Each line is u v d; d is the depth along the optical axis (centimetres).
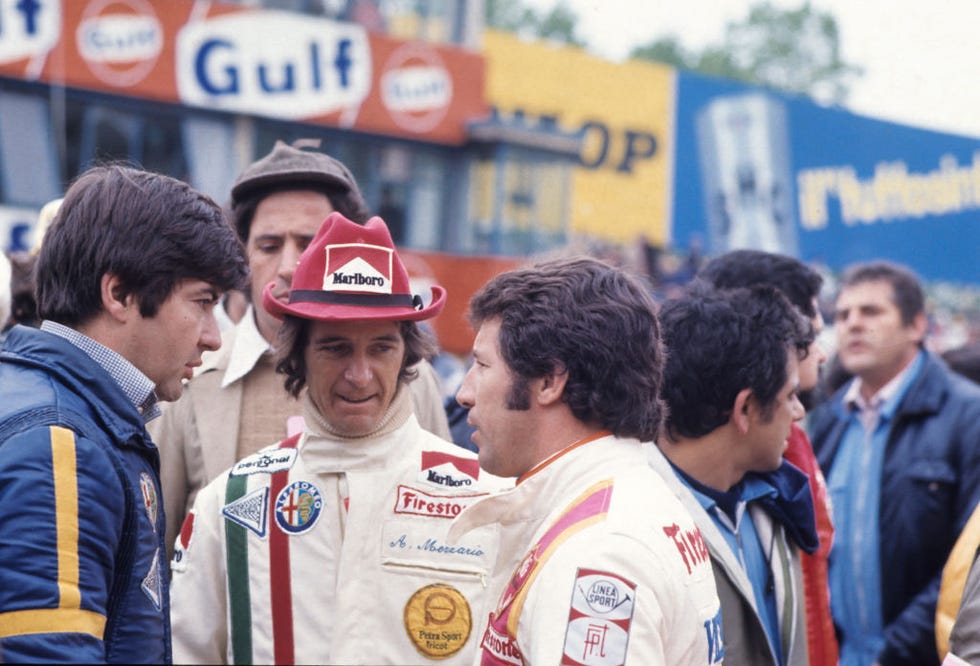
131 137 1416
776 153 2170
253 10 1502
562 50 1912
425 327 254
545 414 193
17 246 1320
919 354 406
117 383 191
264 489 238
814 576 270
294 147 328
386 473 236
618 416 190
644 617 169
